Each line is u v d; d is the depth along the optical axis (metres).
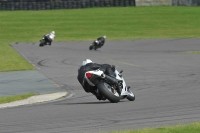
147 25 180.12
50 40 134.25
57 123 37.53
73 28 173.75
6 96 59.25
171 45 137.75
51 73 82.75
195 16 198.62
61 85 68.81
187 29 172.75
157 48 131.00
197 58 104.25
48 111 44.59
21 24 180.88
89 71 47.44
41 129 35.16
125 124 36.19
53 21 187.38
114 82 47.94
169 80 71.38
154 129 31.97
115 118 39.09
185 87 63.22
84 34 163.12
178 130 31.25
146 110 43.28
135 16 198.38
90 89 49.12
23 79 75.75
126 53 118.75
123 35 161.00
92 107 46.09
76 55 113.62
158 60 101.06
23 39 153.25
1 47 129.88
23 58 105.38
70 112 43.22
